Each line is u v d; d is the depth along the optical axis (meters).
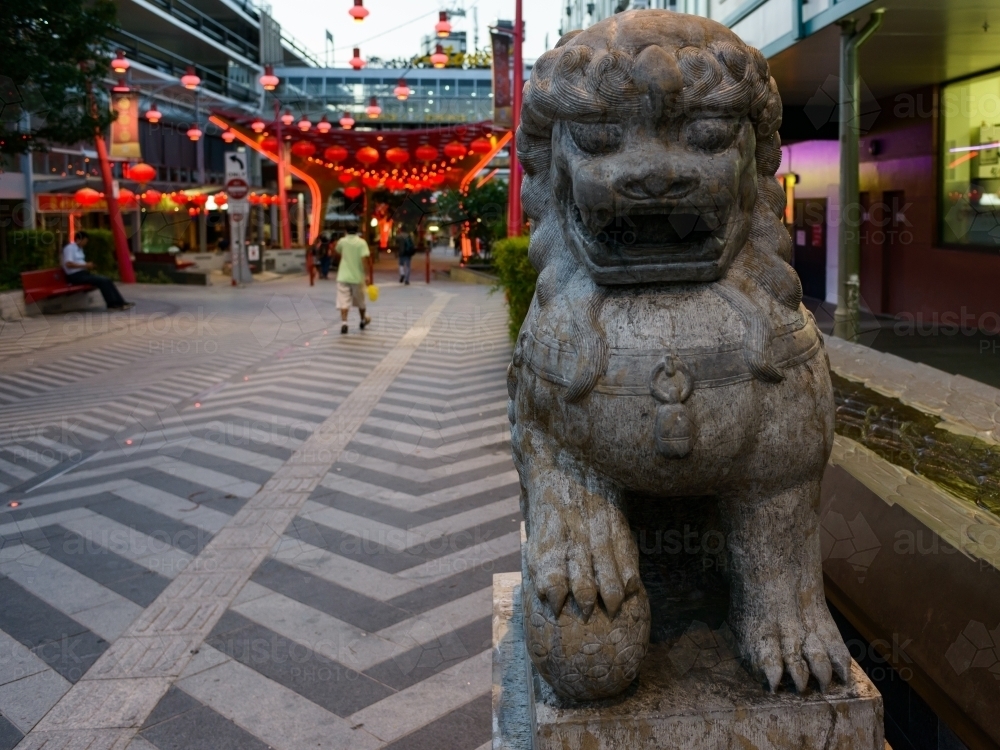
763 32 6.36
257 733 2.37
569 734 1.32
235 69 23.41
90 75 10.23
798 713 1.32
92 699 2.54
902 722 1.90
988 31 5.49
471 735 2.36
